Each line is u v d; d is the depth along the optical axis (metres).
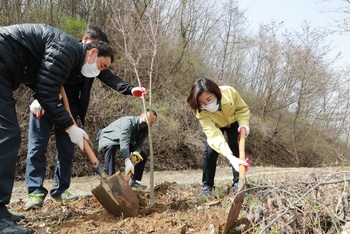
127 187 3.62
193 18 15.11
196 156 11.38
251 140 16.14
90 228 3.26
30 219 3.59
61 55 3.12
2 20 9.72
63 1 12.58
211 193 4.50
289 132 19.14
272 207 3.24
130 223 3.29
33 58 3.14
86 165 8.96
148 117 4.34
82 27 11.15
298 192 3.07
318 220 2.95
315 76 19.48
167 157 10.95
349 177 3.42
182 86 14.37
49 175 8.34
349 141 23.94
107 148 5.28
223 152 3.87
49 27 3.22
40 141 4.03
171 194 4.74
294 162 17.80
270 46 19.14
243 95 18.66
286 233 2.94
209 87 3.87
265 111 18.55
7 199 3.00
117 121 5.32
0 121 3.00
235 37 19.53
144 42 10.40
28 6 10.77
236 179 4.51
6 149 2.98
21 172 8.16
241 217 3.38
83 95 4.16
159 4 9.28
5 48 3.02
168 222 3.33
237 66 19.78
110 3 10.96
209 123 4.16
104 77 4.51
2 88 3.03
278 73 19.31
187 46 14.87
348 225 3.01
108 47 3.57
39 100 3.16
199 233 3.11
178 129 11.58
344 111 22.55
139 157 5.29
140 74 12.38
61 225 3.40
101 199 3.57
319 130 21.61
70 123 3.32
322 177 3.53
